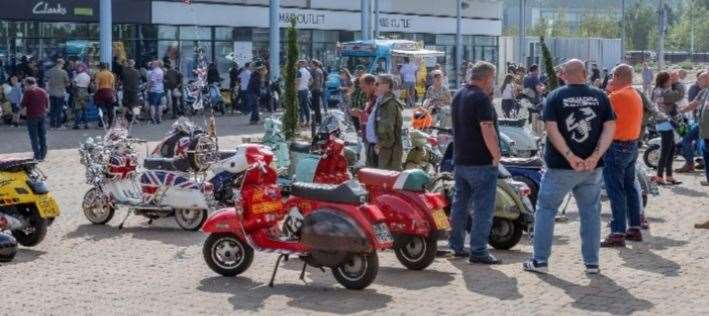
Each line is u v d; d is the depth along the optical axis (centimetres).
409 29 5691
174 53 4300
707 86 1875
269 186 1141
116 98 3494
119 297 1066
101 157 1514
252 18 4622
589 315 980
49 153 2511
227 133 3117
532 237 1299
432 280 1137
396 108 1437
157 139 2900
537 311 995
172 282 1137
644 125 1612
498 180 1318
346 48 4500
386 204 1182
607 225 1523
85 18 3900
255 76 3500
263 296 1065
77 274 1184
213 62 4025
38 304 1038
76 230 1476
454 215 1249
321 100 3575
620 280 1130
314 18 5006
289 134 1769
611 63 6875
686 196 1850
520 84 3180
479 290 1085
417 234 1172
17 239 1348
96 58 3931
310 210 1111
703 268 1197
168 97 3694
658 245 1350
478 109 1194
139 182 1489
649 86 4409
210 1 4431
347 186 1088
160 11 4219
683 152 2212
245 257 1148
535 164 1485
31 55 3778
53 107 3234
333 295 1068
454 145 1230
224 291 1090
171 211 1475
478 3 6144
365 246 1066
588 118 1134
